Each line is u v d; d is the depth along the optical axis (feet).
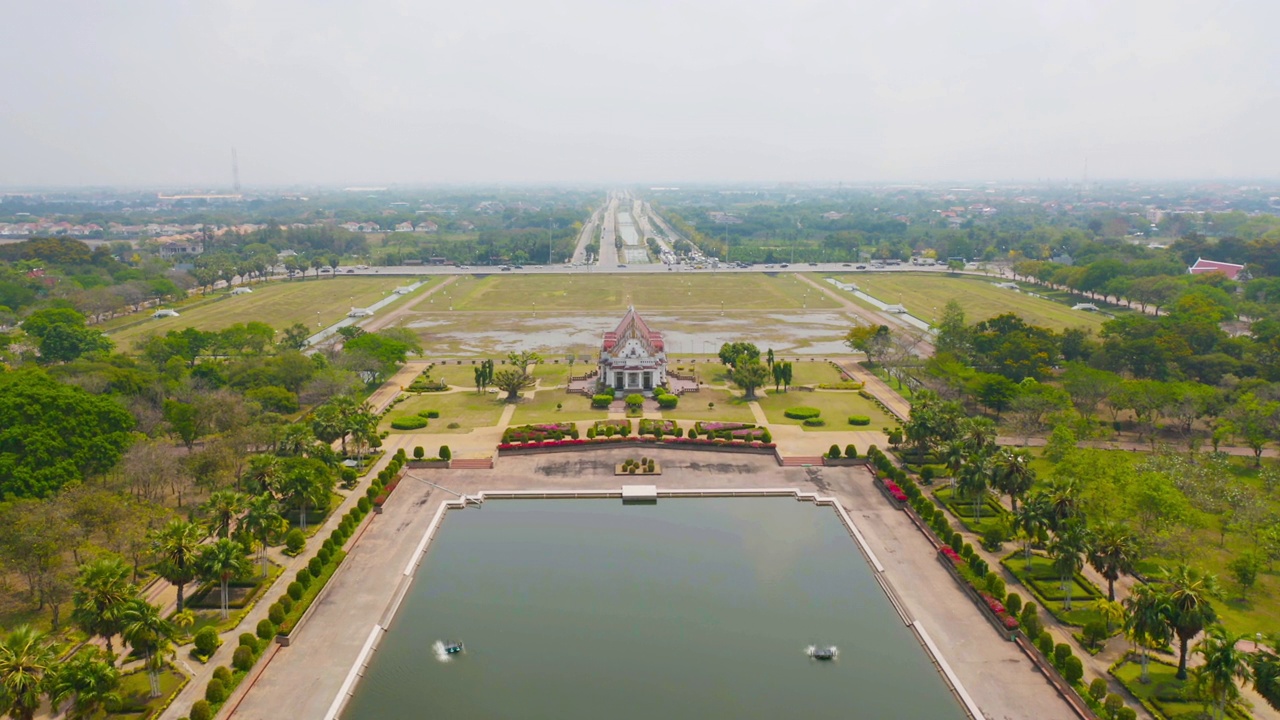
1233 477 441.68
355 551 402.31
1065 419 536.42
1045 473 488.02
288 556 395.34
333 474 467.52
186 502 447.42
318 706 288.10
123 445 451.12
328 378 629.51
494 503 466.70
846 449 520.01
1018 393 587.27
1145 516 385.91
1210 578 287.69
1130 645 319.27
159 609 290.97
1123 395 571.28
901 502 452.35
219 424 503.20
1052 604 347.56
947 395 625.00
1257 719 274.77
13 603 341.82
